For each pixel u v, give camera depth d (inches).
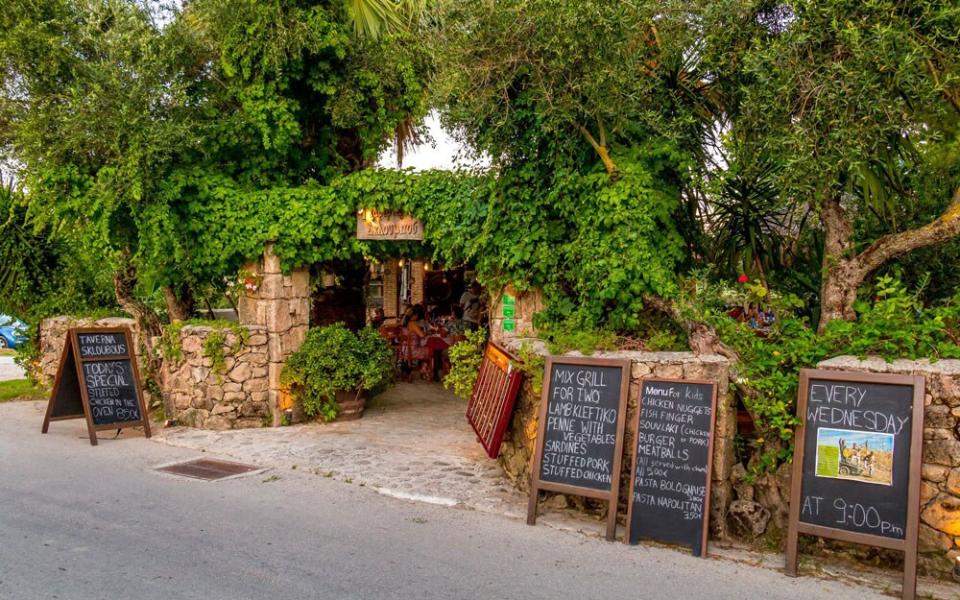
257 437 327.0
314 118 388.5
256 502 234.4
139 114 318.3
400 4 395.5
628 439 213.9
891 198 250.1
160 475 267.4
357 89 377.1
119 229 350.0
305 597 162.4
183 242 346.3
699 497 193.2
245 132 357.1
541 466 217.6
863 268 224.4
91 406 321.1
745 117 238.2
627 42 238.2
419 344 467.5
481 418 269.4
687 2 254.7
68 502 232.8
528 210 279.3
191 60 357.4
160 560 183.3
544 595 165.0
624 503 213.3
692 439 197.8
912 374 176.4
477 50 237.9
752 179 267.9
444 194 315.0
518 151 275.7
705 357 211.3
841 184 225.9
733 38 254.2
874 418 175.3
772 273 287.4
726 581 173.8
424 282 567.5
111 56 326.6
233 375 345.4
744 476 203.2
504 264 285.7
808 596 165.6
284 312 354.0
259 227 343.0
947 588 167.6
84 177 333.1
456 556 188.5
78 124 314.3
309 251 349.1
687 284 252.8
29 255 478.9
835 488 176.6
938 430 174.2
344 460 285.0
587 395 217.0
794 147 217.2
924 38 209.3
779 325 225.0
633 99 245.1
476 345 303.6
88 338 331.0
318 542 197.8
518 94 264.4
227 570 177.2
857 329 199.5
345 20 364.5
